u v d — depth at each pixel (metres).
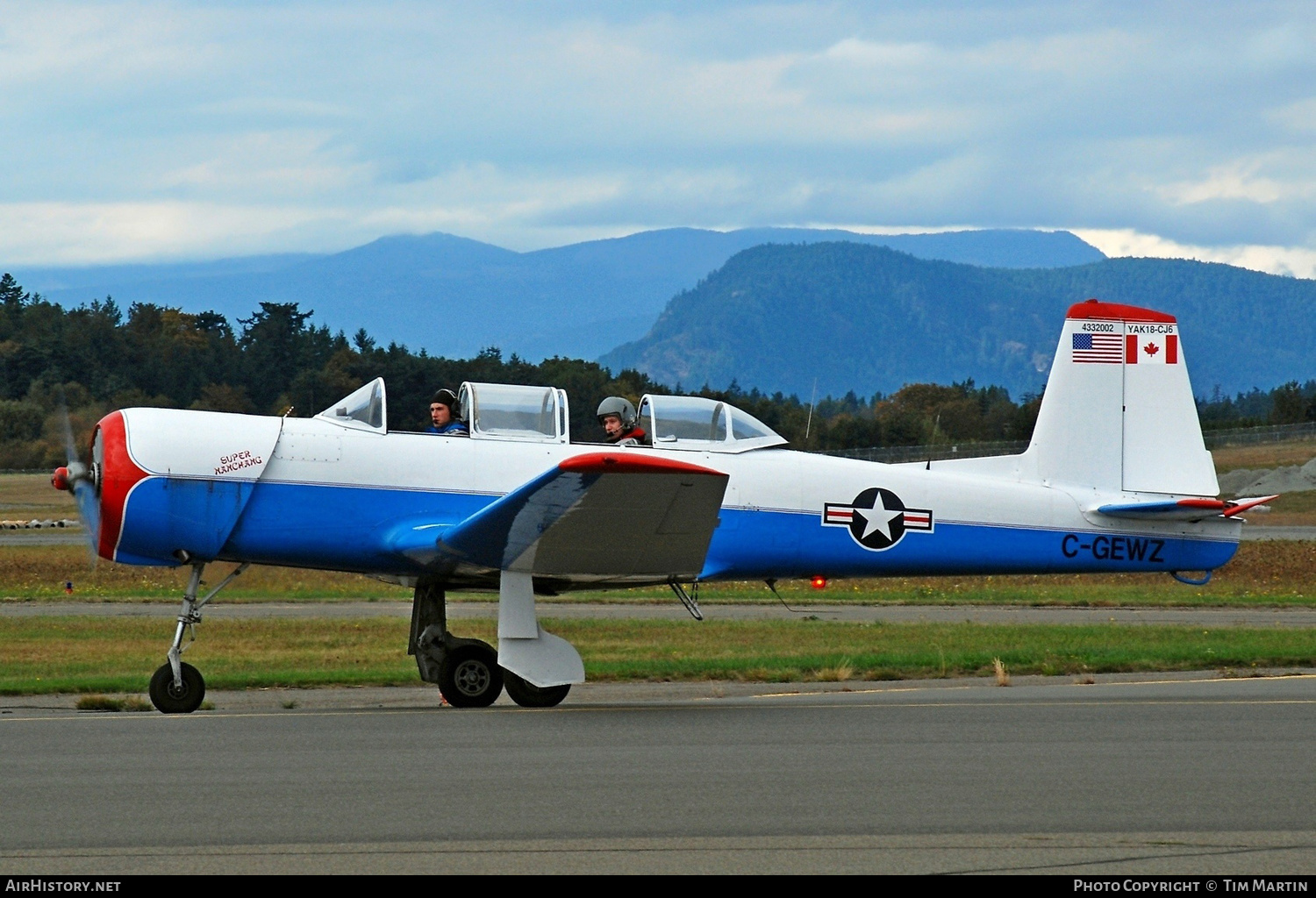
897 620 67.81
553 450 41.44
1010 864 19.62
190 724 33.25
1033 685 44.47
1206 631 60.06
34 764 27.02
